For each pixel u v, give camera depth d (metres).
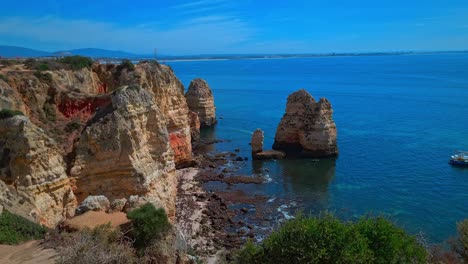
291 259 23.53
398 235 25.34
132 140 36.97
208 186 60.78
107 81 59.56
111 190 36.12
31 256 20.16
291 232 24.27
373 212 50.09
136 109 38.81
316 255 22.86
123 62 61.22
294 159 74.62
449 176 62.47
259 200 54.94
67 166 35.56
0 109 35.09
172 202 41.47
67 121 42.84
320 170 67.88
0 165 29.58
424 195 55.44
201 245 41.56
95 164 35.88
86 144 36.03
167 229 22.03
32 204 28.58
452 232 44.44
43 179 30.11
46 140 31.36
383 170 66.38
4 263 19.55
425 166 67.50
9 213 24.77
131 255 19.78
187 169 68.44
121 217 23.41
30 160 29.61
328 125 74.50
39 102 43.75
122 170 36.28
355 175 64.69
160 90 63.62
